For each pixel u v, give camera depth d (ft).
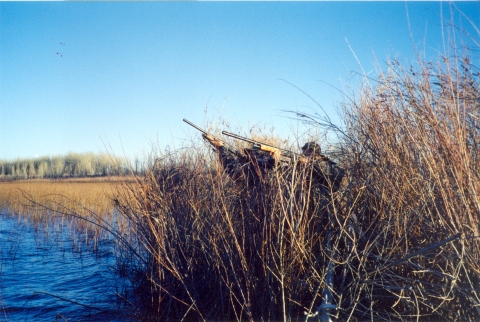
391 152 13.05
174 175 17.06
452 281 10.25
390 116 13.38
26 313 16.53
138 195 16.62
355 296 12.60
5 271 23.27
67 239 32.63
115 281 20.29
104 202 35.06
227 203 14.52
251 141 15.21
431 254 11.65
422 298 11.57
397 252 12.59
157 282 15.11
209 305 14.29
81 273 22.62
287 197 13.60
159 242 14.75
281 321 12.72
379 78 13.71
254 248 13.71
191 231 14.62
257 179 15.47
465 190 11.18
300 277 13.35
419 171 12.27
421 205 12.20
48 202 46.47
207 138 17.13
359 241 13.29
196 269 14.64
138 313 15.52
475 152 11.58
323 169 15.05
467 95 11.77
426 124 12.26
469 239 10.87
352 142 15.15
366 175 14.28
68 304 17.38
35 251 28.68
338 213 13.89
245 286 13.35
